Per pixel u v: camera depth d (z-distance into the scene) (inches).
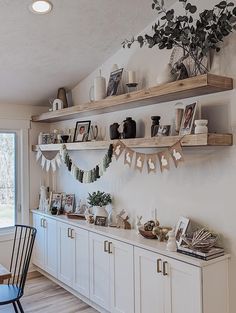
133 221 128.4
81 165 159.8
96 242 125.6
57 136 165.3
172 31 94.0
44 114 163.2
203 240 91.7
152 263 101.4
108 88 129.0
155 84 116.9
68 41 122.7
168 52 112.7
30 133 175.5
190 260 89.9
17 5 100.8
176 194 111.4
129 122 118.9
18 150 173.2
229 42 93.5
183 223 105.3
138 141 109.9
